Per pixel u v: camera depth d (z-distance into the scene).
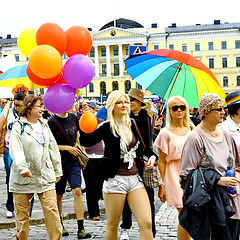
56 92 5.11
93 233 6.66
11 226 7.11
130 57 6.64
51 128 6.62
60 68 4.99
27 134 5.41
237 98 5.31
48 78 5.13
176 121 5.69
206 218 4.11
